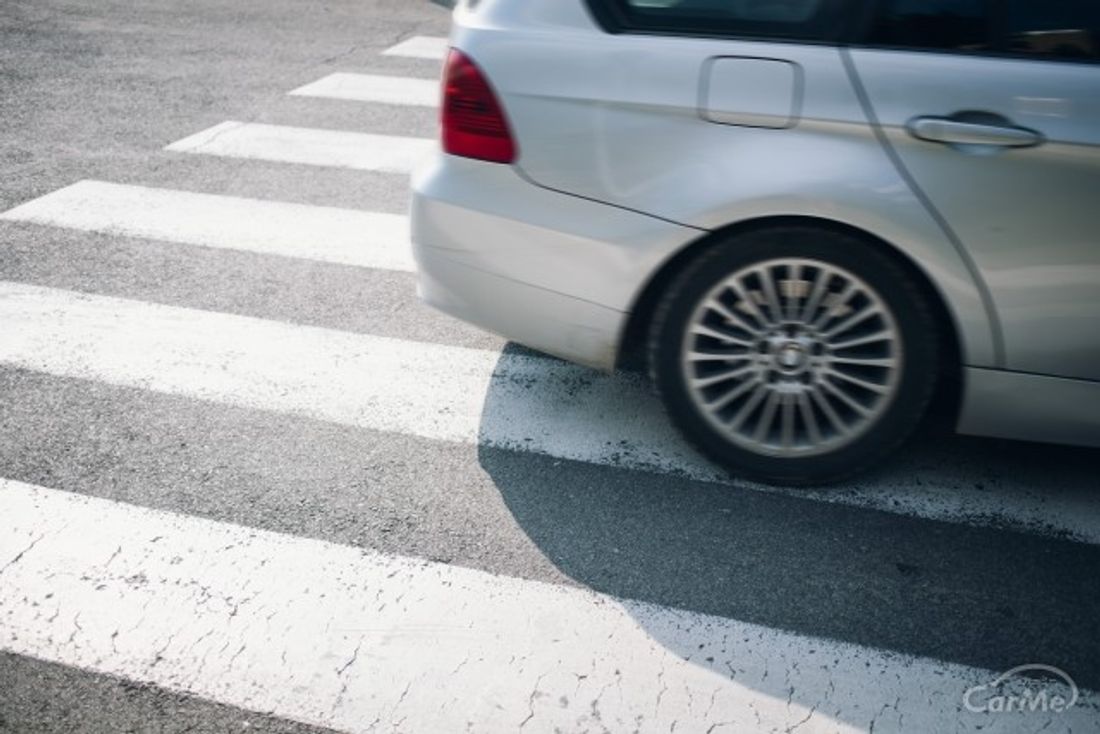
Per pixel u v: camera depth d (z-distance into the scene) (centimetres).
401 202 556
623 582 295
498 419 371
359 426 366
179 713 251
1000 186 285
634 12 306
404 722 249
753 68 295
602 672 265
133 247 495
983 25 287
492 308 336
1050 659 271
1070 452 354
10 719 248
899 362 310
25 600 283
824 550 307
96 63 784
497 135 316
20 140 624
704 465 346
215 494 329
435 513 322
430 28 923
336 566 299
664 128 301
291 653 268
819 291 308
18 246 491
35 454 346
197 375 394
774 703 256
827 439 325
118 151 613
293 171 593
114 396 379
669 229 305
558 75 309
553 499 329
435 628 278
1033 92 281
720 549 307
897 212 289
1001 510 324
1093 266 288
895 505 326
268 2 993
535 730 248
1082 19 283
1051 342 297
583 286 320
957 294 295
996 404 310
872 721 252
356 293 461
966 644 275
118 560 299
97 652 267
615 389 391
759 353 321
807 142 292
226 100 711
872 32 291
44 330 421
